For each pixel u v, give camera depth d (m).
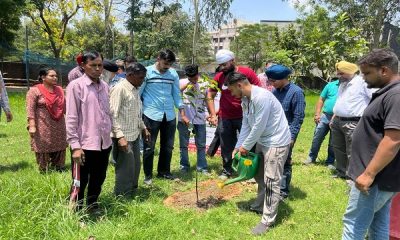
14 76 25.91
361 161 2.94
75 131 4.05
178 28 26.55
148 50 25.83
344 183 6.05
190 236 4.13
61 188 4.53
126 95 4.78
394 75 2.81
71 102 4.03
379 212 3.17
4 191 4.38
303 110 4.98
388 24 22.44
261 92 4.12
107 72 6.31
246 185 5.82
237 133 6.07
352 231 3.04
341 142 6.17
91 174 4.36
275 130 4.22
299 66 9.66
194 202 5.09
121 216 4.38
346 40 9.23
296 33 20.67
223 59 5.60
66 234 3.72
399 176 2.84
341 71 5.87
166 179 6.02
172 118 5.81
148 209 4.48
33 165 6.66
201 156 6.45
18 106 14.65
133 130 4.89
